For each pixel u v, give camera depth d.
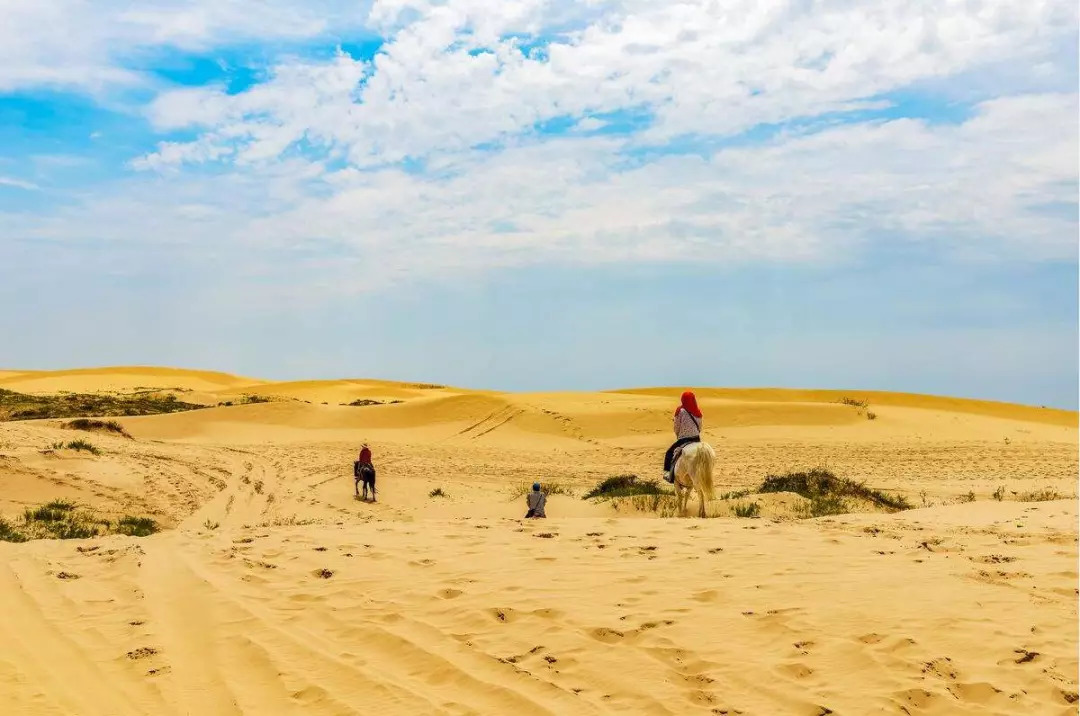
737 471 37.56
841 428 57.91
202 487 26.11
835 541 10.13
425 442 52.78
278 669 6.09
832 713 5.12
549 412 60.53
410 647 6.50
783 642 6.30
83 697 5.63
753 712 5.21
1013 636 6.23
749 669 5.82
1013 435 57.50
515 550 9.87
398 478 33.44
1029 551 9.32
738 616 6.91
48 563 9.83
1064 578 7.91
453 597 7.79
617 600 7.50
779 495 19.67
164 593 8.30
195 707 5.49
